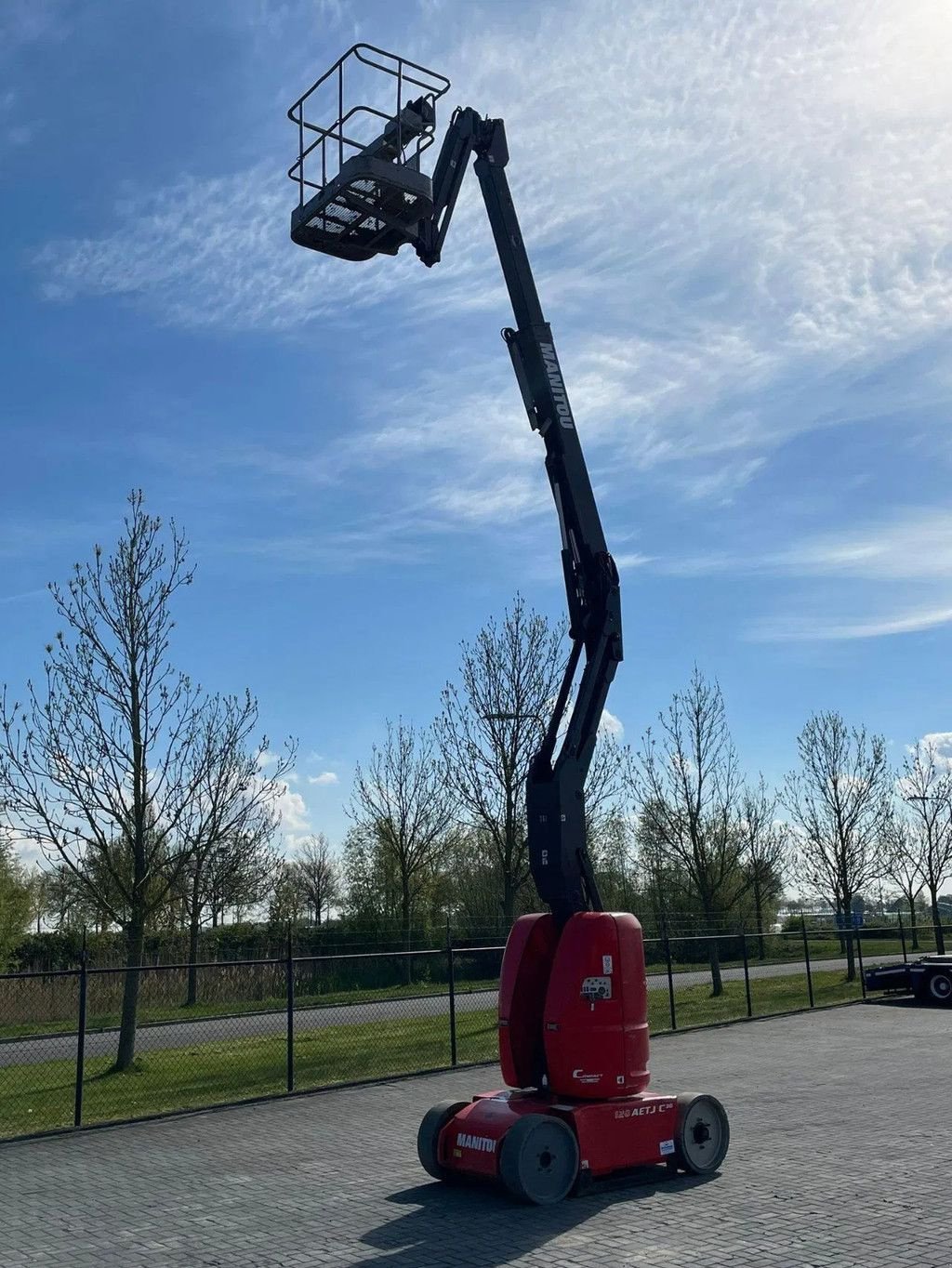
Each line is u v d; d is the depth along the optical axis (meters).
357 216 10.29
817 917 48.19
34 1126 12.59
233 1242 7.77
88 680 18.33
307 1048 19.44
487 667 28.44
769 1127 11.41
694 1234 7.60
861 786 34.00
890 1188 8.77
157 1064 17.91
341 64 10.41
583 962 8.94
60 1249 7.70
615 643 10.02
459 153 10.62
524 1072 9.21
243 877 23.09
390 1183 9.43
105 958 27.30
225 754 19.09
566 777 9.53
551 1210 8.32
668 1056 17.36
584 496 10.16
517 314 10.45
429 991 32.22
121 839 19.45
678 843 32.38
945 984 25.55
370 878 44.53
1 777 17.92
